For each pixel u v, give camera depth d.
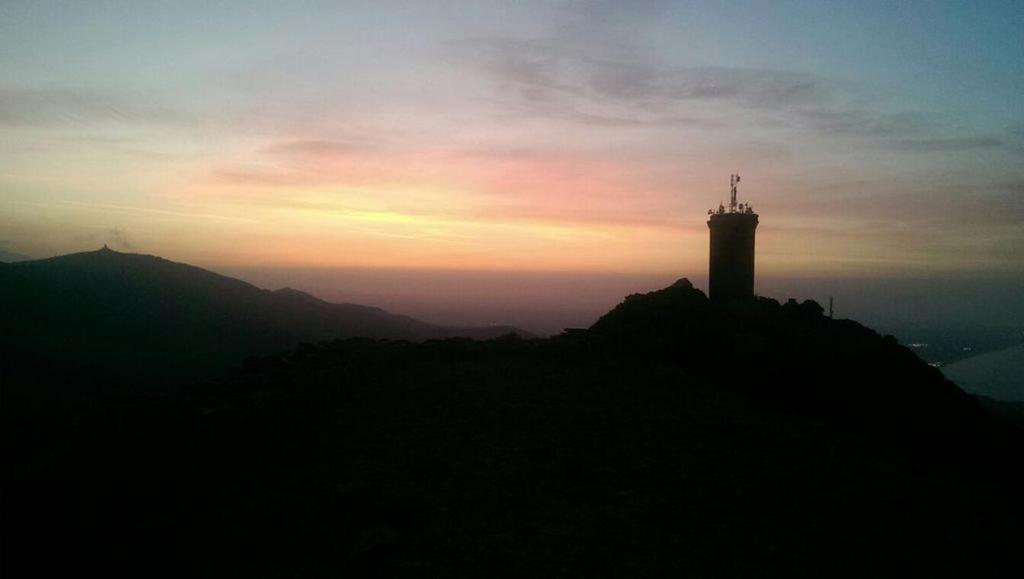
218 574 6.00
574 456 8.92
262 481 8.08
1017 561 6.47
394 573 5.98
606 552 6.42
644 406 11.23
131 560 6.16
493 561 6.22
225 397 10.18
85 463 7.45
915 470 9.13
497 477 8.22
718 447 9.41
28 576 5.91
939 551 6.64
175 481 7.82
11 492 6.83
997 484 9.01
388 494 7.59
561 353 14.70
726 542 6.69
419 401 11.47
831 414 11.47
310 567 6.14
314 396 10.74
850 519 7.31
